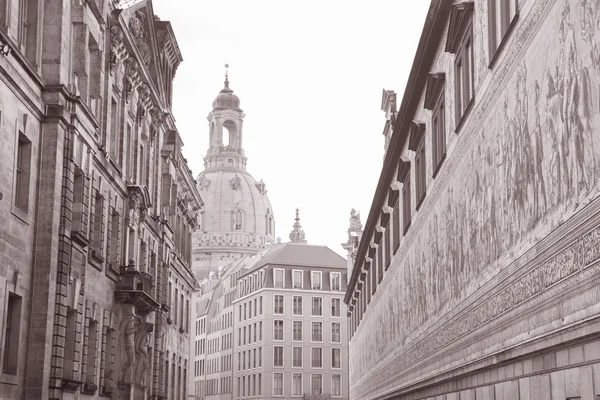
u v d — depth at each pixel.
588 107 13.51
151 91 52.22
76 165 35.06
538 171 16.41
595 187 13.29
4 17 28.55
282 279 137.38
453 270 25.56
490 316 20.56
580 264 14.07
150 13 51.78
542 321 16.25
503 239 19.22
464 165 23.75
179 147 65.62
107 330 43.38
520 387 18.28
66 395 33.50
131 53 46.19
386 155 41.94
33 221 31.33
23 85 29.72
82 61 35.31
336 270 140.25
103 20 38.62
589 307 13.69
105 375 42.88
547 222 15.84
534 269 16.73
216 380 156.88
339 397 135.62
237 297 149.25
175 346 67.50
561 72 14.88
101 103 41.16
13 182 29.20
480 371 22.27
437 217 28.64
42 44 32.66
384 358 48.19
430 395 31.56
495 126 19.94
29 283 30.89
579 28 13.87
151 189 54.66
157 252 56.94
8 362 29.62
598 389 13.65
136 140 49.81
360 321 70.06
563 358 15.39
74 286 34.75
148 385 52.75
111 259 43.84
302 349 135.62
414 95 33.50
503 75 19.12
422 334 32.22
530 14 16.88
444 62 27.53
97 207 40.75
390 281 44.50
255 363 137.88
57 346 31.88
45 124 32.09
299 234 193.12
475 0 22.33
